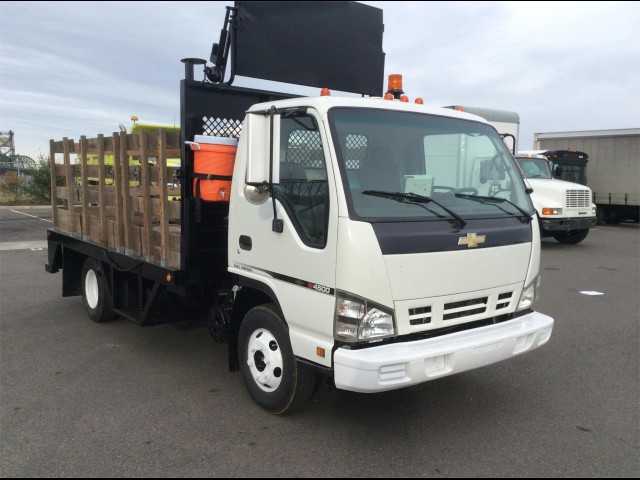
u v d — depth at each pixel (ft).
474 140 13.94
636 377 16.63
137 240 17.40
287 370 12.96
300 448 12.23
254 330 14.02
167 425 13.33
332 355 11.37
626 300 27.07
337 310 11.19
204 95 15.29
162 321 17.75
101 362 17.81
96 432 12.94
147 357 18.33
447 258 11.87
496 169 14.15
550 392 15.47
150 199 16.48
